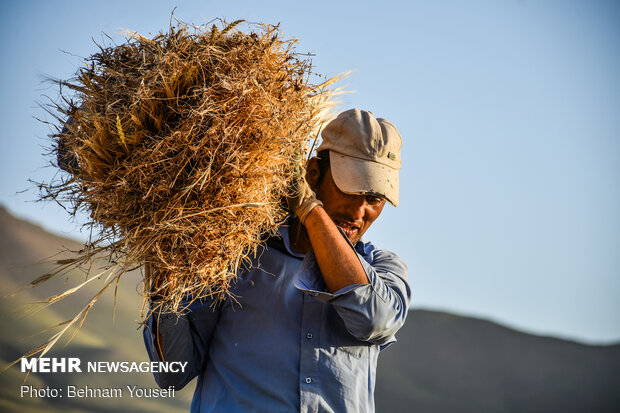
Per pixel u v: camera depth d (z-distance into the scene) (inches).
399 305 128.1
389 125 136.3
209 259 113.3
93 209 114.4
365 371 127.7
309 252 125.6
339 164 130.0
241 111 111.4
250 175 112.0
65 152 116.4
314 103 130.1
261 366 123.2
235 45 116.6
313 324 125.0
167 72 110.9
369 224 135.2
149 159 107.9
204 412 126.0
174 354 125.5
